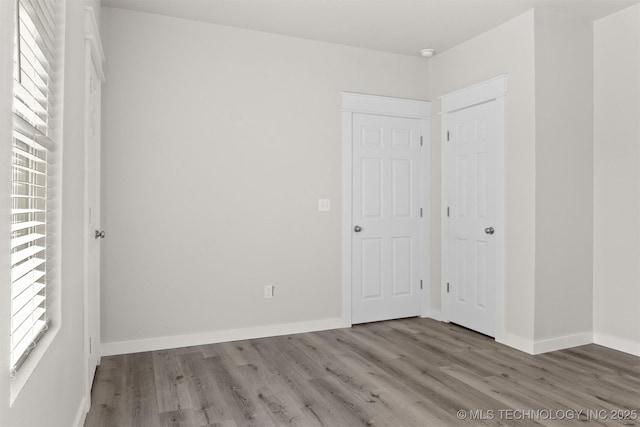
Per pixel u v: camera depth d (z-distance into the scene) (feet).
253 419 7.78
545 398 8.62
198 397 8.66
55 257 5.29
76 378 6.96
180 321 11.82
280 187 12.94
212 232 12.15
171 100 11.71
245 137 12.51
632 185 11.28
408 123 14.78
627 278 11.41
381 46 13.89
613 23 11.66
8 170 3.38
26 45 4.11
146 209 11.47
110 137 11.13
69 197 6.13
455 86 13.89
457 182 13.83
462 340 12.39
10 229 3.43
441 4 10.98
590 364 10.48
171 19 11.73
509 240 11.92
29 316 4.28
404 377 9.70
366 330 13.44
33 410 4.16
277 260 12.92
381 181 14.39
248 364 10.49
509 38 11.93
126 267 11.28
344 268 13.79
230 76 12.34
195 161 11.96
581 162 11.93
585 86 12.00
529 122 11.33
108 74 11.12
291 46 13.07
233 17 11.76
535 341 11.25
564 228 11.67
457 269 13.87
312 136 13.34
